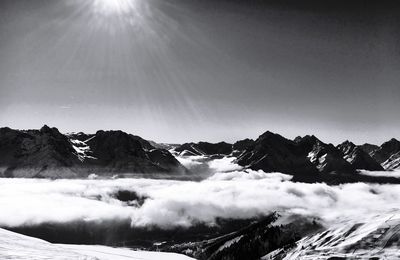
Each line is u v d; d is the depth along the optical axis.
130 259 93.44
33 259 52.22
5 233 72.88
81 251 95.38
